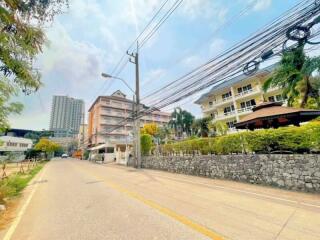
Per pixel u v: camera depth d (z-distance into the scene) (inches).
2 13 151.7
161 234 146.9
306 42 263.1
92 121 2775.6
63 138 3651.6
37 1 167.2
